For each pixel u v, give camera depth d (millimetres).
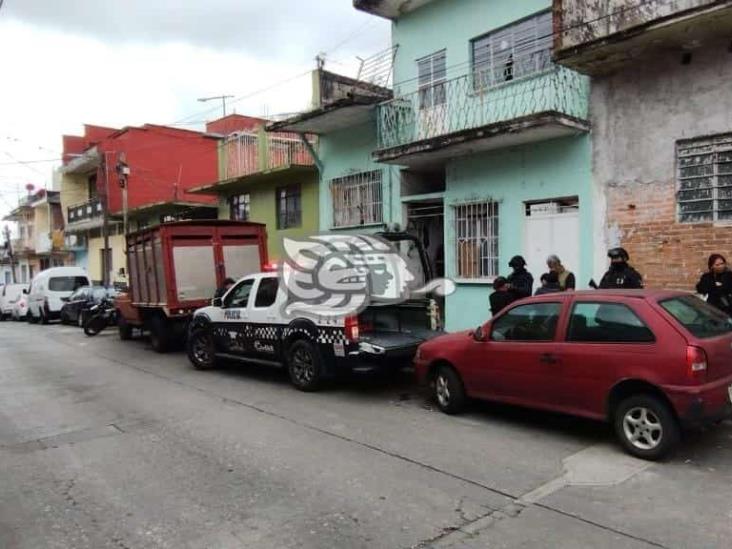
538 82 10641
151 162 28125
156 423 6914
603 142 9578
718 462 5109
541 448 5613
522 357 6121
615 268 7750
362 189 14570
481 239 11672
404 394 8164
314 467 5215
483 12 11664
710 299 7359
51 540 3980
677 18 7602
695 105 8500
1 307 28594
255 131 18266
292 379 8594
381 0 12805
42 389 9242
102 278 32719
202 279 12664
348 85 17141
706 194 8484
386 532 3934
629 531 3852
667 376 4992
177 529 4074
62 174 34125
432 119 12719
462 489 4637
